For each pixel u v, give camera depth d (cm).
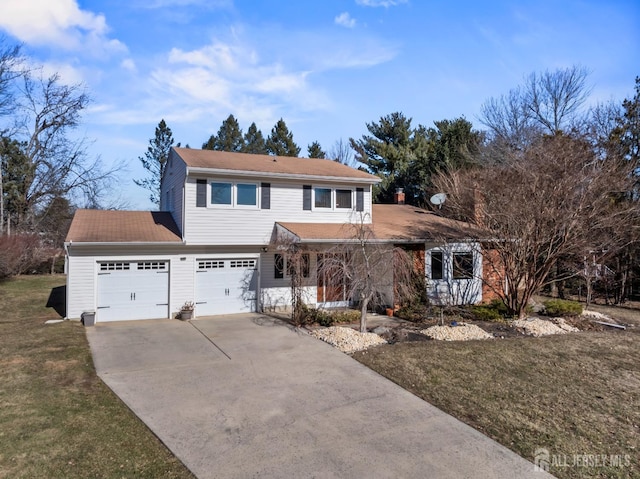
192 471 506
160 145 3966
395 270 1449
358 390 789
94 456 531
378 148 3559
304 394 768
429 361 963
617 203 1714
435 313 1503
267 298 1686
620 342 1162
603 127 2222
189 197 1504
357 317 1437
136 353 1036
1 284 2297
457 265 1691
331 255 1390
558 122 2812
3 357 964
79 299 1416
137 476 490
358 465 525
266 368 920
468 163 2780
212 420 654
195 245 1527
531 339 1181
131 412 677
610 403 732
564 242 1357
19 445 549
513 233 1380
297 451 559
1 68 2738
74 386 786
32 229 3005
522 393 776
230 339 1187
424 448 570
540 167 1376
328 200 1728
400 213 2102
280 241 1512
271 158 1934
